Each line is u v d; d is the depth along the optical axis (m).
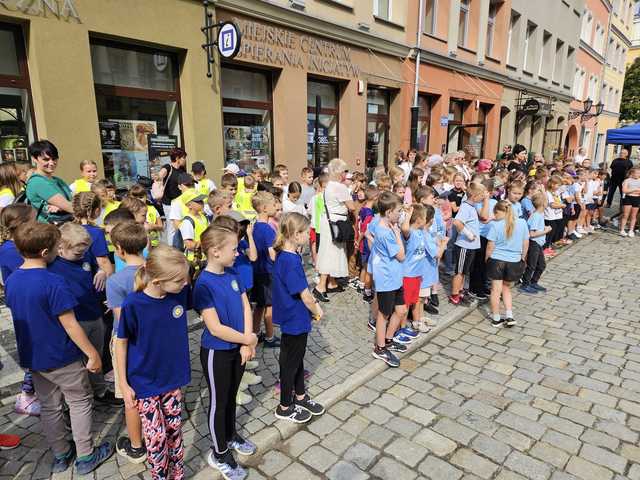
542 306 5.50
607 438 2.97
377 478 2.62
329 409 3.31
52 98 5.25
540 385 3.64
